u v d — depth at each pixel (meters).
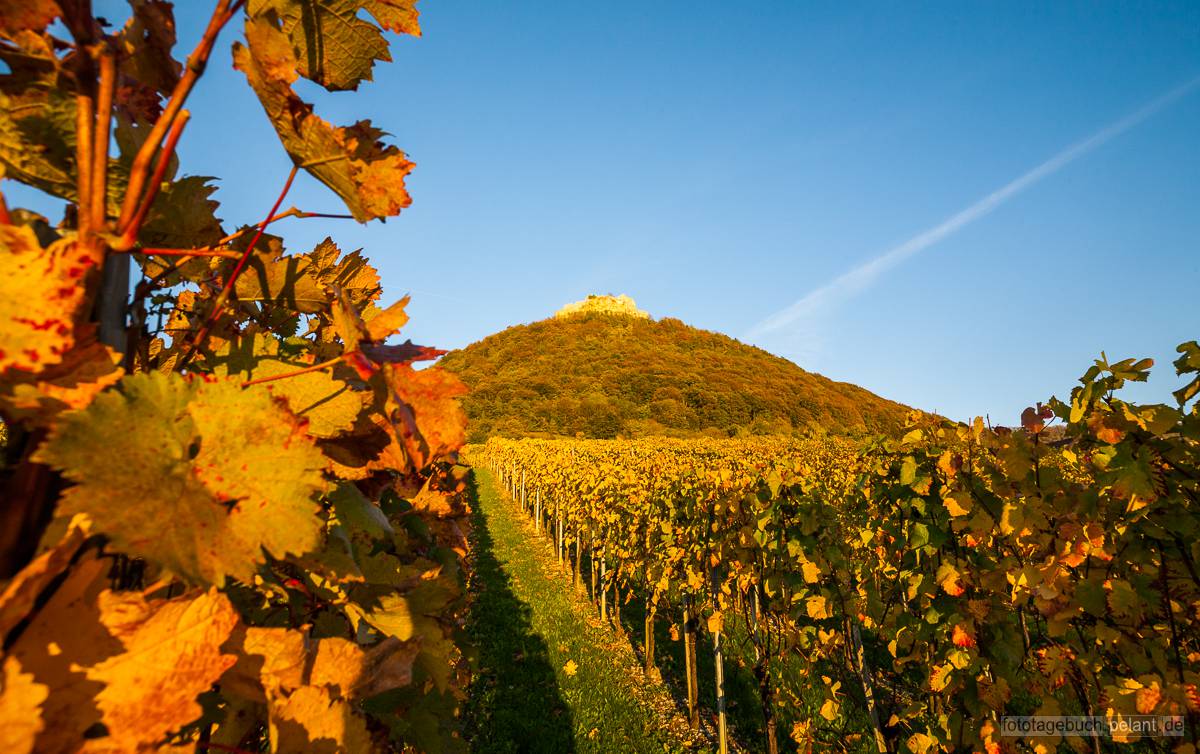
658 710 5.58
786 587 4.07
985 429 2.37
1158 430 1.81
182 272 0.90
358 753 0.70
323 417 0.74
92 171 0.51
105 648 0.46
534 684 5.99
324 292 0.92
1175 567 1.89
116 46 0.59
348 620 1.11
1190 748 1.77
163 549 0.42
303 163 0.60
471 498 20.23
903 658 3.05
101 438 0.42
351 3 0.56
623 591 9.48
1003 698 2.37
